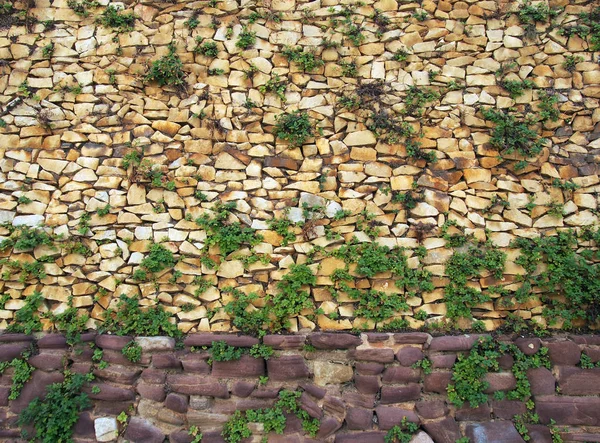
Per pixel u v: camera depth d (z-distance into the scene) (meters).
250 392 3.67
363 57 4.17
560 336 3.80
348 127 4.09
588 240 3.91
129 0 4.23
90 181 3.99
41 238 3.85
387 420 3.61
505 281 3.91
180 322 3.86
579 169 4.02
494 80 4.14
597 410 3.60
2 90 4.08
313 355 3.77
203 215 3.93
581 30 4.13
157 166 4.00
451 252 3.94
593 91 4.10
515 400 3.67
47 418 3.52
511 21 4.20
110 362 3.75
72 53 4.14
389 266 3.85
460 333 3.84
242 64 4.13
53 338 3.73
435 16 4.21
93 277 3.88
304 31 4.19
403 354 3.73
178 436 3.59
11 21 4.18
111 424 3.61
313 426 3.59
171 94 4.13
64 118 4.08
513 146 4.02
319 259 3.92
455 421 3.64
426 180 4.03
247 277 3.91
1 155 4.00
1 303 3.82
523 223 3.96
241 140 4.06
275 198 4.00
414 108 4.09
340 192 4.00
